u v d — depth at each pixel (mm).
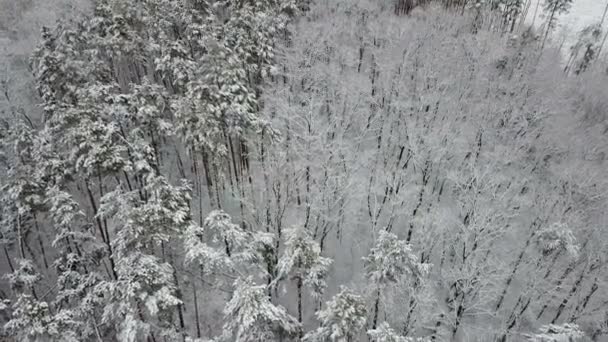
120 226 27656
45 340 21203
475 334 26750
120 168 27000
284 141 31750
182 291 29281
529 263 26750
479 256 26578
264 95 33750
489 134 31688
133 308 21016
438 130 31688
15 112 36938
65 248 27531
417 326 25391
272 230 30000
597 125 33281
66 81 32281
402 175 30031
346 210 30547
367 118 33781
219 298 29328
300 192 31594
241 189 31109
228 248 26266
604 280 25422
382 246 21609
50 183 27547
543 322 27359
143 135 29812
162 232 23000
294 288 29375
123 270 20703
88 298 23516
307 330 27594
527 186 29859
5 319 27500
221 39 33156
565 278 25812
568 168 28344
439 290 28328
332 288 29500
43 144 28297
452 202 31125
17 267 31125
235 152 34000
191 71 30062
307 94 32938
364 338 25641
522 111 31969
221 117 28312
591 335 26438
